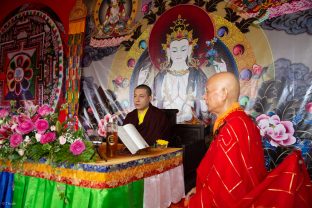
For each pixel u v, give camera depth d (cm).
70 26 435
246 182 125
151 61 366
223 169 127
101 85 407
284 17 283
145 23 374
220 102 151
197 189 150
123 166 154
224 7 318
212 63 323
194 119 332
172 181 211
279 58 284
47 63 467
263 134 288
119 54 393
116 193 149
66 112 427
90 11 425
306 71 270
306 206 122
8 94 514
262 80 292
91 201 144
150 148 208
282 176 122
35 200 165
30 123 169
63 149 158
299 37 274
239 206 120
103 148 199
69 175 153
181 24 347
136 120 286
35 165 169
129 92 382
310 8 270
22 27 507
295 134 272
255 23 299
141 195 172
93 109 410
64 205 153
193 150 286
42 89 469
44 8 480
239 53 307
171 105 349
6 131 179
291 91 276
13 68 512
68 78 431
